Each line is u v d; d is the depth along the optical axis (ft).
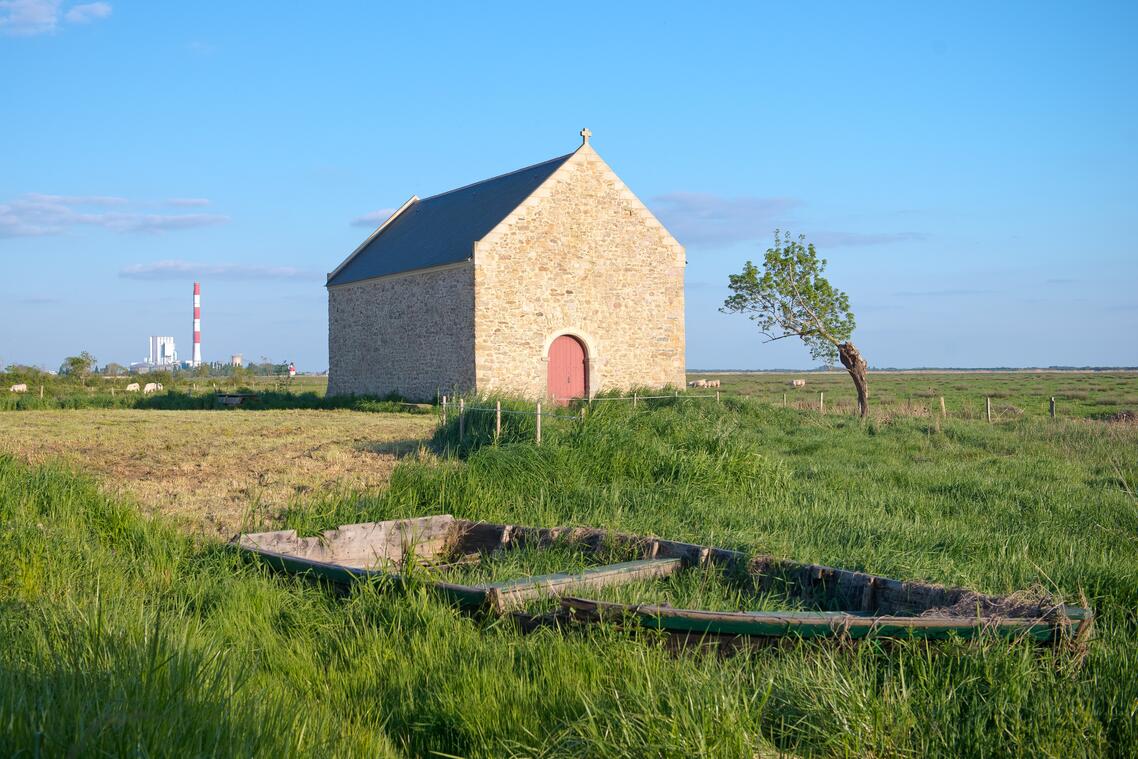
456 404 67.72
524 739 16.69
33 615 22.07
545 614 22.00
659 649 19.80
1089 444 64.23
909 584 23.49
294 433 84.64
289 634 23.31
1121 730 16.81
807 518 35.91
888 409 99.14
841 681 17.65
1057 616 19.38
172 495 46.73
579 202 109.29
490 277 103.50
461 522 35.88
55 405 130.21
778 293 101.76
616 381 111.96
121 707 14.66
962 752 16.22
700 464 45.50
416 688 19.29
